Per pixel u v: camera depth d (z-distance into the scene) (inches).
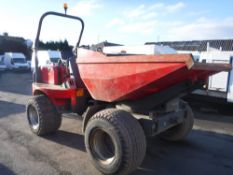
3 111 281.6
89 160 150.5
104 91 135.5
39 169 138.0
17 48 1547.7
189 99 348.8
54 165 143.3
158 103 133.1
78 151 163.9
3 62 1083.9
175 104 151.0
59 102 182.2
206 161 154.6
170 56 102.4
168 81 117.0
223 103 319.3
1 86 557.0
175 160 154.8
